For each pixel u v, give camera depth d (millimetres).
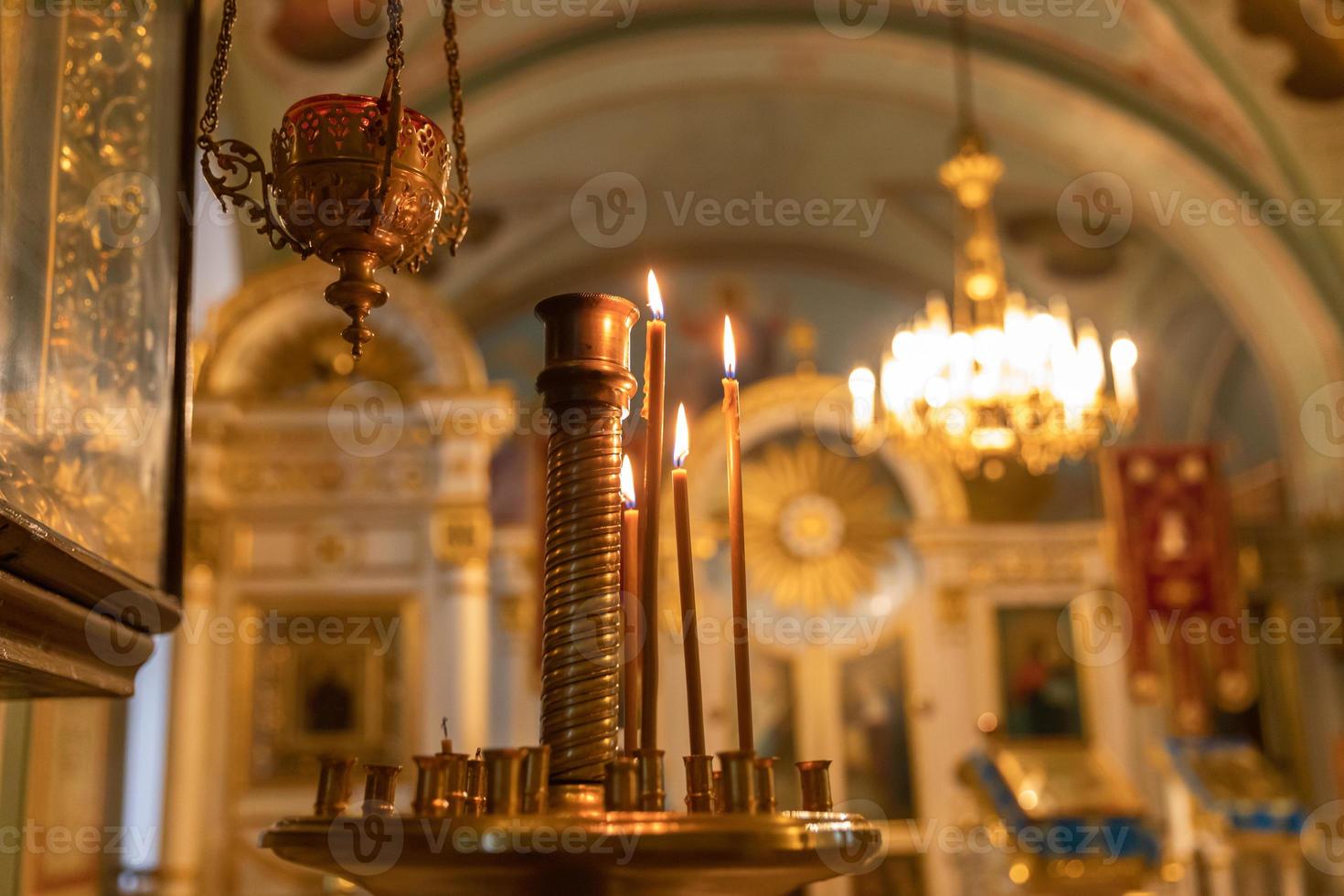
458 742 9234
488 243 12289
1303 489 10727
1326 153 9594
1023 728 11656
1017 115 10461
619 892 1389
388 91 1920
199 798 9039
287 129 1939
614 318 1758
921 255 12883
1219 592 11195
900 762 11766
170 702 9008
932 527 11992
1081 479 12578
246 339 9852
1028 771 10062
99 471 2666
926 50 9953
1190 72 9500
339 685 9469
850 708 11914
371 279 1979
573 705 1633
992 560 11984
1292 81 9281
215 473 9531
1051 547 12008
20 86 2393
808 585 12148
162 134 3119
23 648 2236
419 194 1971
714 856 1310
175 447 3096
